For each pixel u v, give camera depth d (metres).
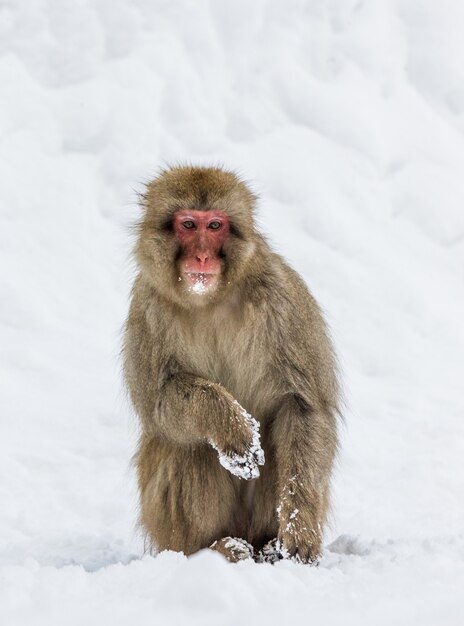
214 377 8.29
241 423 7.54
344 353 16.66
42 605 5.29
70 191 19.25
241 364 8.20
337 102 21.89
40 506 11.27
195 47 22.34
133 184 19.67
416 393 15.44
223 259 7.94
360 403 14.92
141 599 5.41
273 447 8.27
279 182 20.31
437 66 23.12
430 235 20.12
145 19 22.38
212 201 7.90
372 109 22.08
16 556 8.73
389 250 19.44
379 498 11.86
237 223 7.96
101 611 5.16
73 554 8.82
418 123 22.08
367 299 18.02
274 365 8.15
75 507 11.35
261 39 22.77
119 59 21.64
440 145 21.78
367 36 23.09
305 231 19.45
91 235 18.56
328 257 18.81
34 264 17.53
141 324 8.18
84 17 22.03
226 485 8.19
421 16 23.69
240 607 5.15
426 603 5.41
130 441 13.11
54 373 14.84
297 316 8.21
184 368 8.12
